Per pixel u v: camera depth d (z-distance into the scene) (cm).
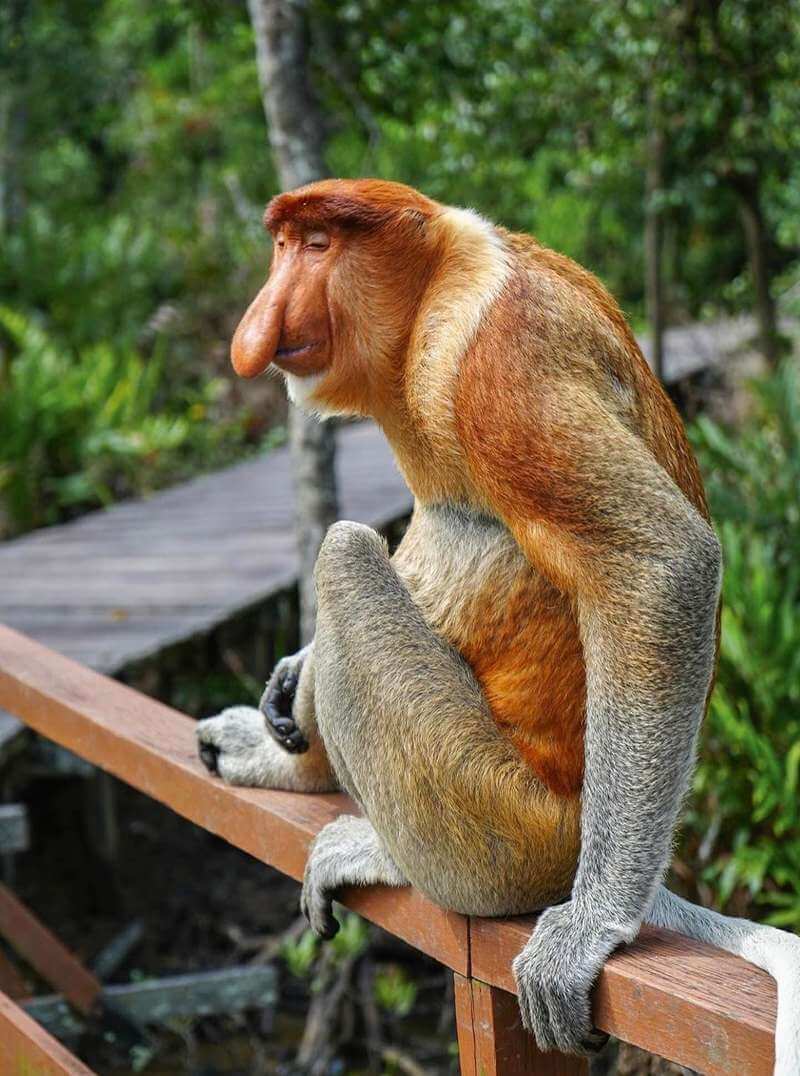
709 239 2042
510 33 1040
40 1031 416
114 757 421
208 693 1173
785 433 915
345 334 319
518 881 304
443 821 306
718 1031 238
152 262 2008
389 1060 824
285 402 1864
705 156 1162
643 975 258
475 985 303
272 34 770
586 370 292
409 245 312
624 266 2164
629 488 277
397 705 313
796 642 704
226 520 1289
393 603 325
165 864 1088
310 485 802
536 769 309
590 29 1054
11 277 1900
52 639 916
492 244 309
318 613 335
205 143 2386
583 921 275
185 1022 862
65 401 1545
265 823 360
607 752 277
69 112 2336
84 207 2516
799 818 649
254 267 2009
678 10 1013
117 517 1341
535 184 2055
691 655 274
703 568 275
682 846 671
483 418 291
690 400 1343
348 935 809
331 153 1877
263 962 909
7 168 2192
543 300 295
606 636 278
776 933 279
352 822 342
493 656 319
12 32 2070
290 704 376
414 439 322
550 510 282
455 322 304
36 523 1537
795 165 1225
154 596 1023
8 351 1770
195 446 1712
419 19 894
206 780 381
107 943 975
